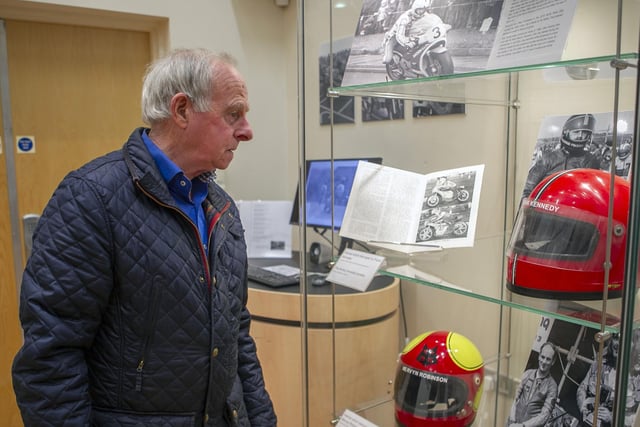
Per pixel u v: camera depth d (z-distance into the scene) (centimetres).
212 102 96
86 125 261
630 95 95
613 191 77
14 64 241
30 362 87
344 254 130
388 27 113
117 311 95
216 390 105
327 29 183
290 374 197
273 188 303
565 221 87
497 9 93
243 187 290
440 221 116
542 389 118
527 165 133
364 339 164
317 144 192
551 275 87
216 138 99
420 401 114
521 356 146
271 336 198
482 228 132
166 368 98
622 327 70
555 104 127
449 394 112
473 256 113
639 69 65
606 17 108
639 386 79
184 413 102
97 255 89
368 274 120
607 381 89
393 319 180
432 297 179
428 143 171
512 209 137
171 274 96
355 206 131
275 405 201
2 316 246
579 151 112
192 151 100
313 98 186
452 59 99
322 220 187
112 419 97
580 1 107
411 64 107
